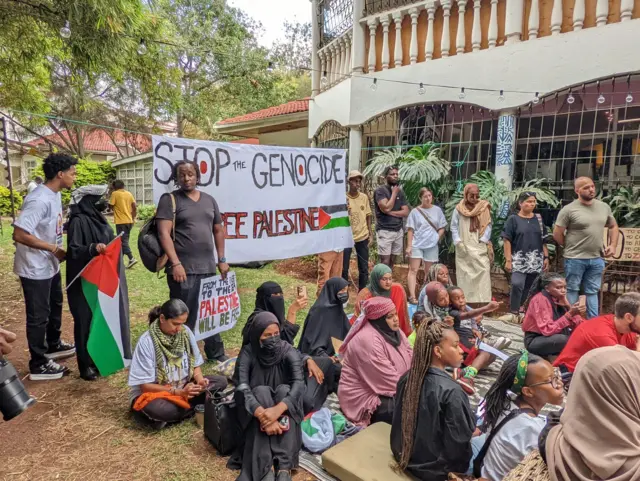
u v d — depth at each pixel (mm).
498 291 7309
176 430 3264
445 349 2504
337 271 6258
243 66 19141
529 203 5812
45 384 3930
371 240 8203
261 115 12430
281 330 3768
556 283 4227
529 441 2258
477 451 2570
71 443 3078
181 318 3273
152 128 21188
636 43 5875
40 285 3906
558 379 2379
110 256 3873
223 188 4668
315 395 3338
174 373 3334
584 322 3629
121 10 5348
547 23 6594
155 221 3971
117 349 3918
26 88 10625
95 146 27984
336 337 4168
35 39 6559
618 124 6750
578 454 1679
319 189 5695
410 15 7672
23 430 3221
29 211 3748
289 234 5359
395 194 6449
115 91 19141
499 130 7113
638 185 6656
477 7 6992
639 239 5602
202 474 2783
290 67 21609
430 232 6281
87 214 3965
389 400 3266
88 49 5633
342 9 8859
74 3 4996
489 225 6148
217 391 3311
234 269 8656
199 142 4430
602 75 6133
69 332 5152
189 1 19188
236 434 2922
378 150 8570
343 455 2785
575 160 7125
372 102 8180
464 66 7219
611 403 1627
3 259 9109
